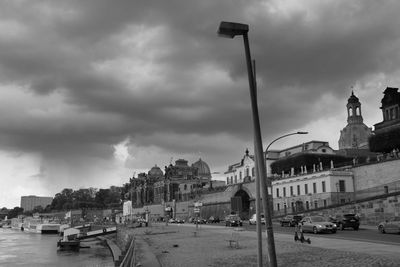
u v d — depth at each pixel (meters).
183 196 169.75
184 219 149.88
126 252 22.88
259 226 19.47
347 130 139.25
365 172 82.69
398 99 97.31
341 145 139.62
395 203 61.59
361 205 67.62
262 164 16.55
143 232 77.38
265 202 16.27
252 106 16.91
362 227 60.66
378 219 64.31
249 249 36.97
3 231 196.12
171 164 197.88
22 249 91.75
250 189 114.94
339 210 71.75
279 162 108.00
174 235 63.03
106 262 64.31
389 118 98.62
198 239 51.88
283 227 69.00
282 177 102.69
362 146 128.25
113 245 91.25
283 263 25.73
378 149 87.62
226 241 46.78
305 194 91.25
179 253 36.50
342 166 93.94
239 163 142.12
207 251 36.88
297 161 100.94
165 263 29.88
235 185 121.69
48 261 68.38
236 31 17.03
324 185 85.62
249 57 17.14
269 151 126.31
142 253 37.31
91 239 117.69
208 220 118.25
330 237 44.12
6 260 70.75
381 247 32.25
